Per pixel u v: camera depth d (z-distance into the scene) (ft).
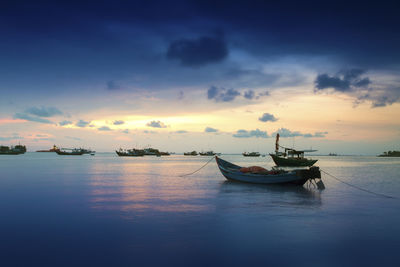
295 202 66.74
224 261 31.32
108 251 34.06
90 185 99.55
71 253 33.45
